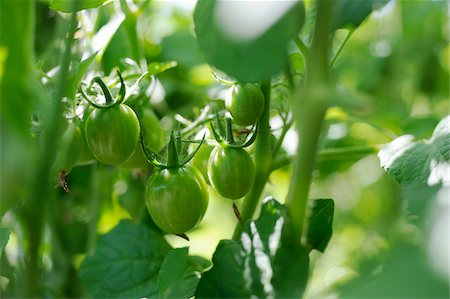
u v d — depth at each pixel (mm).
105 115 403
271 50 330
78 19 454
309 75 340
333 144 642
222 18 324
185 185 402
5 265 503
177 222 405
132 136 407
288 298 360
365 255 704
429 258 234
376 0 420
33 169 316
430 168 403
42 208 323
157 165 407
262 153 433
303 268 363
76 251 597
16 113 308
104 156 408
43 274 560
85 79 451
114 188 581
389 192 891
